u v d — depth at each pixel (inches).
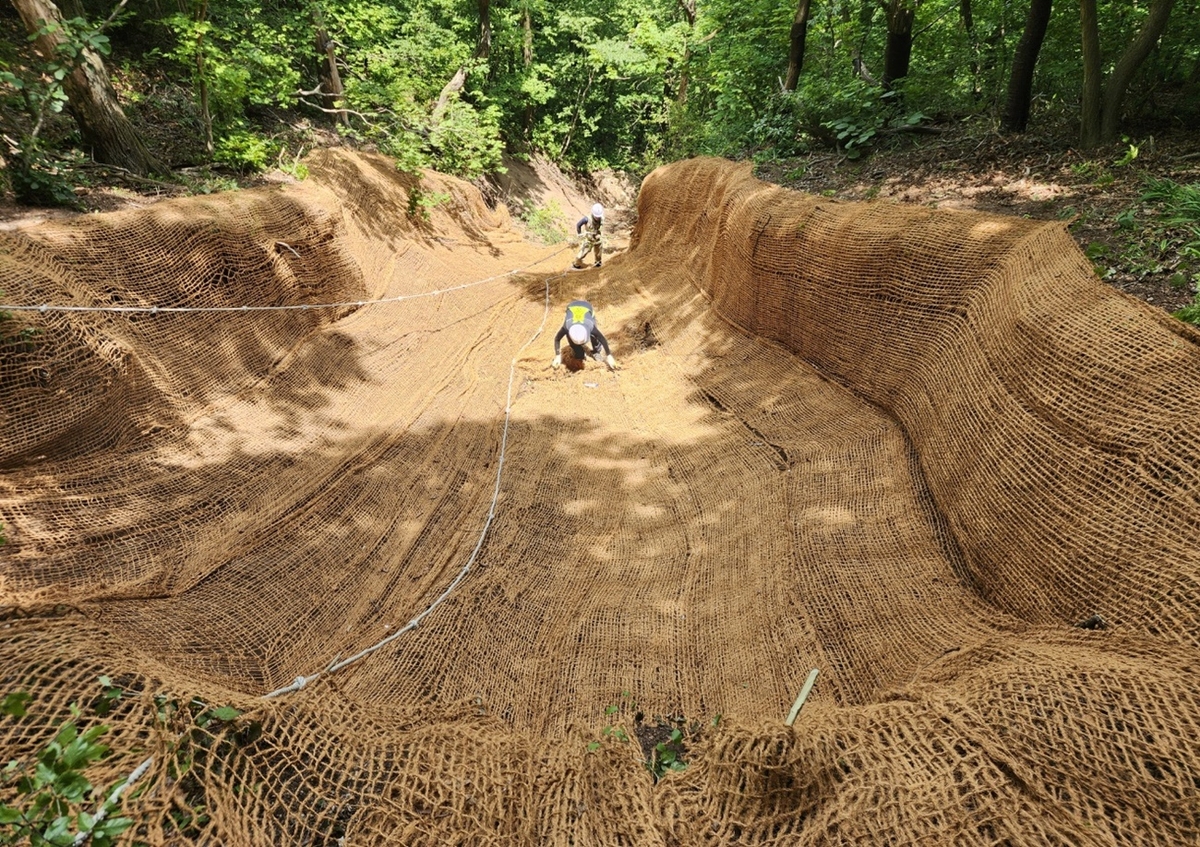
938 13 413.1
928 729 81.6
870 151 357.4
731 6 535.2
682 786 82.0
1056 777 71.9
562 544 188.2
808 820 73.0
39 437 157.8
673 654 142.7
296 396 235.0
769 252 257.3
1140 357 125.0
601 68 790.5
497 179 657.0
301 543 170.2
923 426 179.3
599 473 222.7
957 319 181.8
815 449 199.9
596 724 123.7
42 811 55.7
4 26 327.6
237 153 326.0
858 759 78.5
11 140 261.0
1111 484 116.5
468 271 402.6
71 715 65.3
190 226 223.1
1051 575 119.0
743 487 197.2
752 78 513.7
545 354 310.8
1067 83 302.5
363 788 77.9
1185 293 160.9
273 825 71.9
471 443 234.5
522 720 126.4
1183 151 230.5
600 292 373.7
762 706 122.0
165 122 369.1
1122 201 211.3
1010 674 87.3
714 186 350.0
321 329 271.4
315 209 282.2
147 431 189.3
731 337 284.5
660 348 310.7
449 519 192.1
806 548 160.1
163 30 411.8
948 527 153.3
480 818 76.3
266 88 358.3
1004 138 290.8
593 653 144.3
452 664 138.2
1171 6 224.5
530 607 161.2
